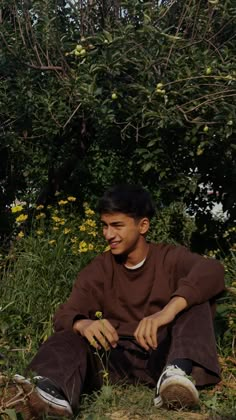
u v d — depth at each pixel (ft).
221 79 18.19
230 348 14.49
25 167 23.52
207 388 12.29
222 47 19.83
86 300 11.96
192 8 19.38
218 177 21.38
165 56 18.75
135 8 19.03
